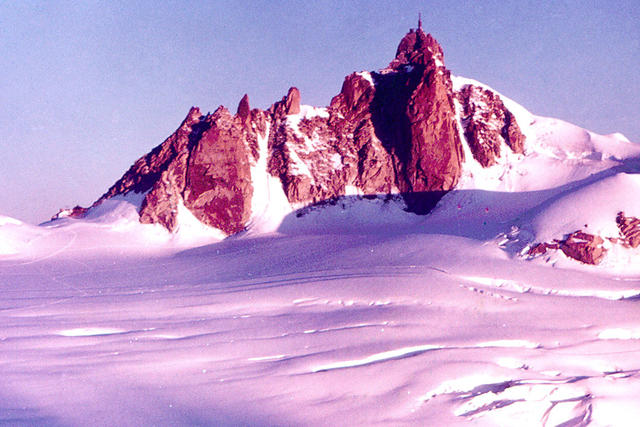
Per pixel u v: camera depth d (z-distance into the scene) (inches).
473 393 1209.4
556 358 1417.3
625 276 2407.7
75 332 1749.5
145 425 1032.8
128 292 2495.1
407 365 1334.9
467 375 1274.6
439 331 1644.9
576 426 1103.6
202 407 1117.1
